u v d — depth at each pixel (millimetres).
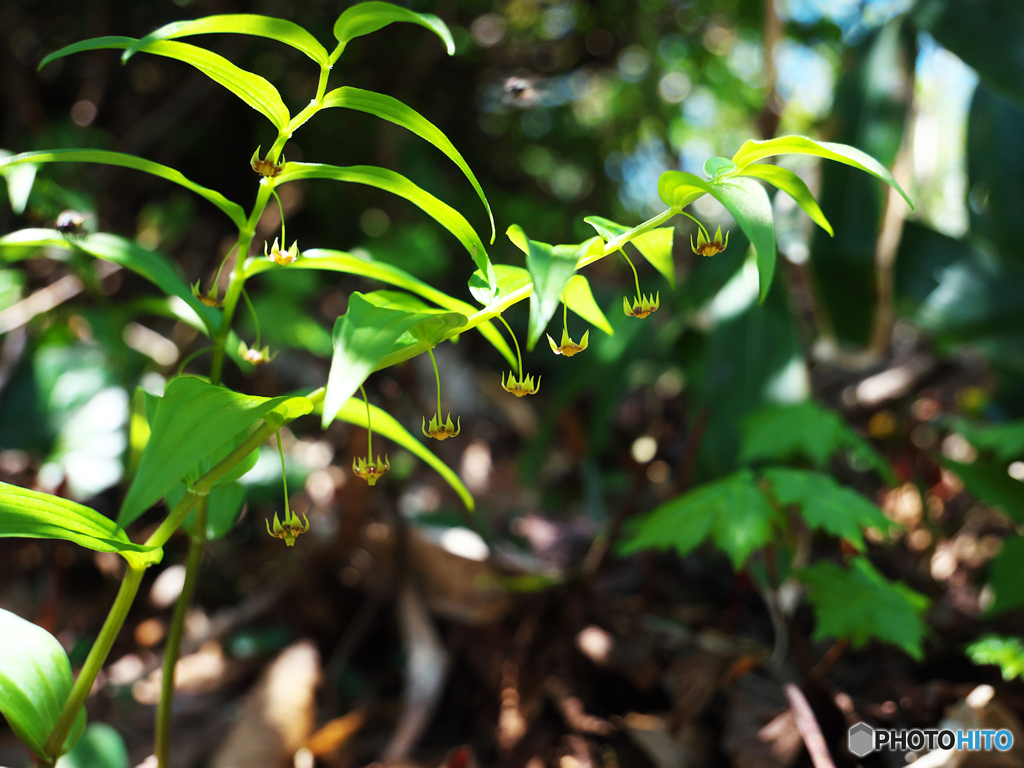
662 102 1042
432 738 400
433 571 467
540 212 948
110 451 451
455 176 1025
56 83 834
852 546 367
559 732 384
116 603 198
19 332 496
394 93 944
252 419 170
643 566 523
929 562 483
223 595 496
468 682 430
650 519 356
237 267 221
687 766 360
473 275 194
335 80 897
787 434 395
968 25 456
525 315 837
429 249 768
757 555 384
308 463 595
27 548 490
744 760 344
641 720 386
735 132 1189
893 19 499
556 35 1054
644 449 634
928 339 602
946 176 850
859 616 318
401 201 910
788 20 922
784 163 572
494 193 1011
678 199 172
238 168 886
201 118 847
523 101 576
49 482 449
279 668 407
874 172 160
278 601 476
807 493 326
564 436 775
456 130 1047
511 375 180
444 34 170
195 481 199
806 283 547
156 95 841
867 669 393
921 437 620
